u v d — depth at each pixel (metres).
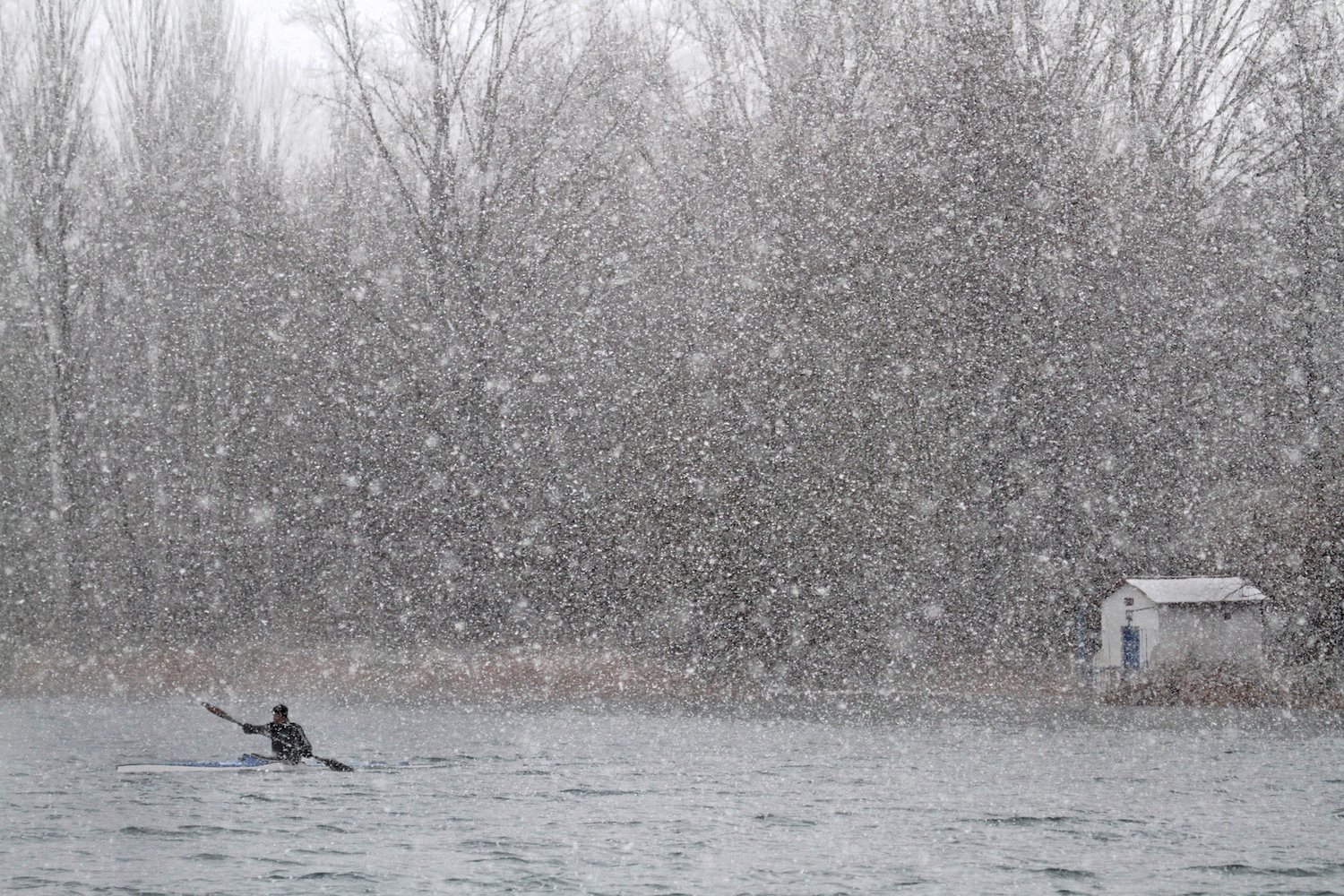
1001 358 70.69
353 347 84.75
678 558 72.94
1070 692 71.88
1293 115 81.38
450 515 80.25
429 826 39.03
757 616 72.44
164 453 89.81
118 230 92.81
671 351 72.94
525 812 41.09
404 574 83.50
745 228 72.44
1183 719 63.03
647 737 58.50
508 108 86.94
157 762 50.88
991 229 71.19
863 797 43.25
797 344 68.88
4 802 42.94
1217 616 69.00
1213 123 87.25
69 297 92.00
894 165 71.56
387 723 64.38
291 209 92.88
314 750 54.88
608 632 79.44
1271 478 74.19
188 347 90.12
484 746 55.81
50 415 90.50
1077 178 73.50
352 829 38.69
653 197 80.12
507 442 80.00
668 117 85.00
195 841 36.94
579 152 84.50
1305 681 68.06
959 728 60.75
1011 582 73.31
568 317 79.06
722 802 42.56
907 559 70.94
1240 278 76.56
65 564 88.94
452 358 81.94
